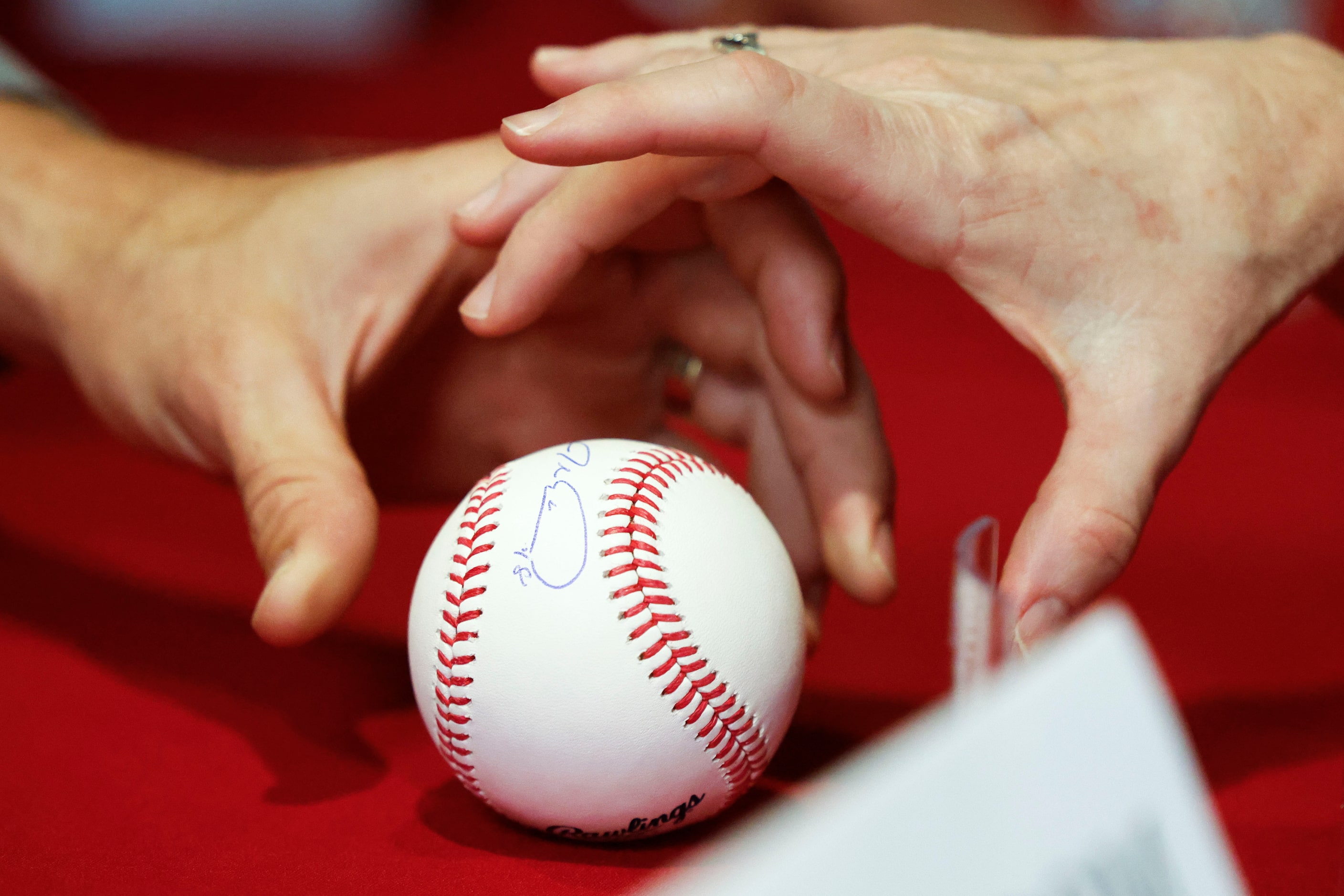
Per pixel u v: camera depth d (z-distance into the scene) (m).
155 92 2.75
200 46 2.98
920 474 1.03
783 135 0.60
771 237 0.64
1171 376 0.60
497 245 0.65
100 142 0.75
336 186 0.67
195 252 0.66
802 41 0.69
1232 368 0.61
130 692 0.68
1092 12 2.35
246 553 0.80
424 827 0.60
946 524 0.89
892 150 0.60
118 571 0.78
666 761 0.58
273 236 0.66
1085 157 0.61
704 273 0.67
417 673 0.60
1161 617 0.74
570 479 0.60
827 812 0.48
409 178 0.66
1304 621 0.74
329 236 0.66
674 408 0.73
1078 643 0.49
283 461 0.62
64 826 0.60
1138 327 0.60
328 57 2.97
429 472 0.72
